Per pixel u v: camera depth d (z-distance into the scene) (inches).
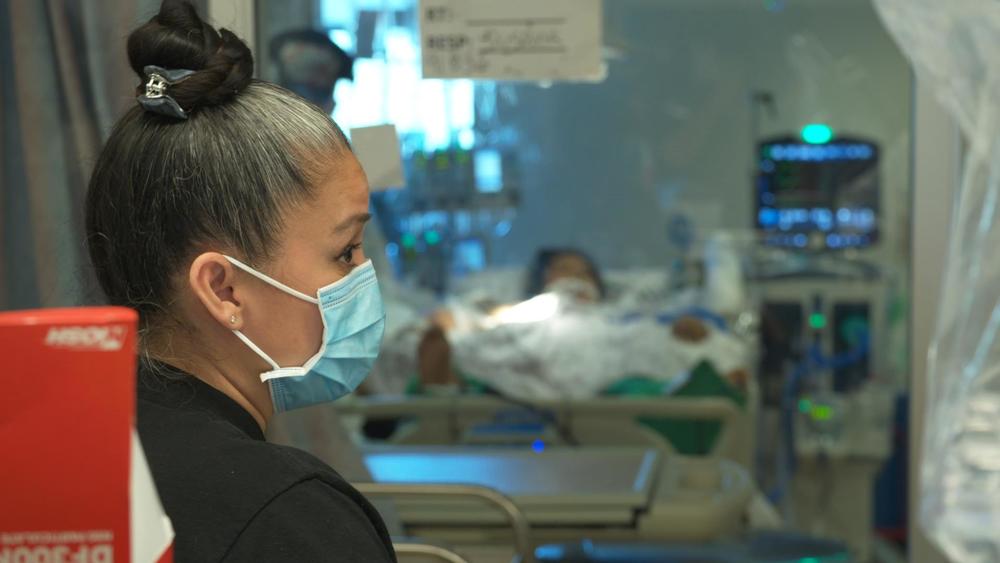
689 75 228.5
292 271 38.2
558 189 223.6
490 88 214.4
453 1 73.1
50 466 21.9
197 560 31.7
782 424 189.6
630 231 229.6
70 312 22.5
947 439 57.9
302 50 85.4
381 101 120.4
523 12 73.3
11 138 70.8
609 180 228.2
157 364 37.3
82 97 68.5
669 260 229.3
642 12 227.8
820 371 193.6
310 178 37.7
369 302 41.1
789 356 196.7
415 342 176.4
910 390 83.0
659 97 229.1
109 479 22.1
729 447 160.1
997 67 58.1
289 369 39.4
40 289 69.6
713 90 227.6
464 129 211.3
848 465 184.1
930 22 59.2
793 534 160.1
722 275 209.6
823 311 198.2
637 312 198.2
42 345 21.8
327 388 41.1
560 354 173.5
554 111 220.8
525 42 73.4
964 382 58.5
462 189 210.5
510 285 205.9
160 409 35.7
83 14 67.7
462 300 196.4
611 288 209.9
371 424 162.9
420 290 204.5
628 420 161.2
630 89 228.2
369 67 114.8
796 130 222.2
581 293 197.6
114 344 22.2
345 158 38.9
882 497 181.9
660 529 100.8
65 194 69.6
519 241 218.2
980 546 55.9
